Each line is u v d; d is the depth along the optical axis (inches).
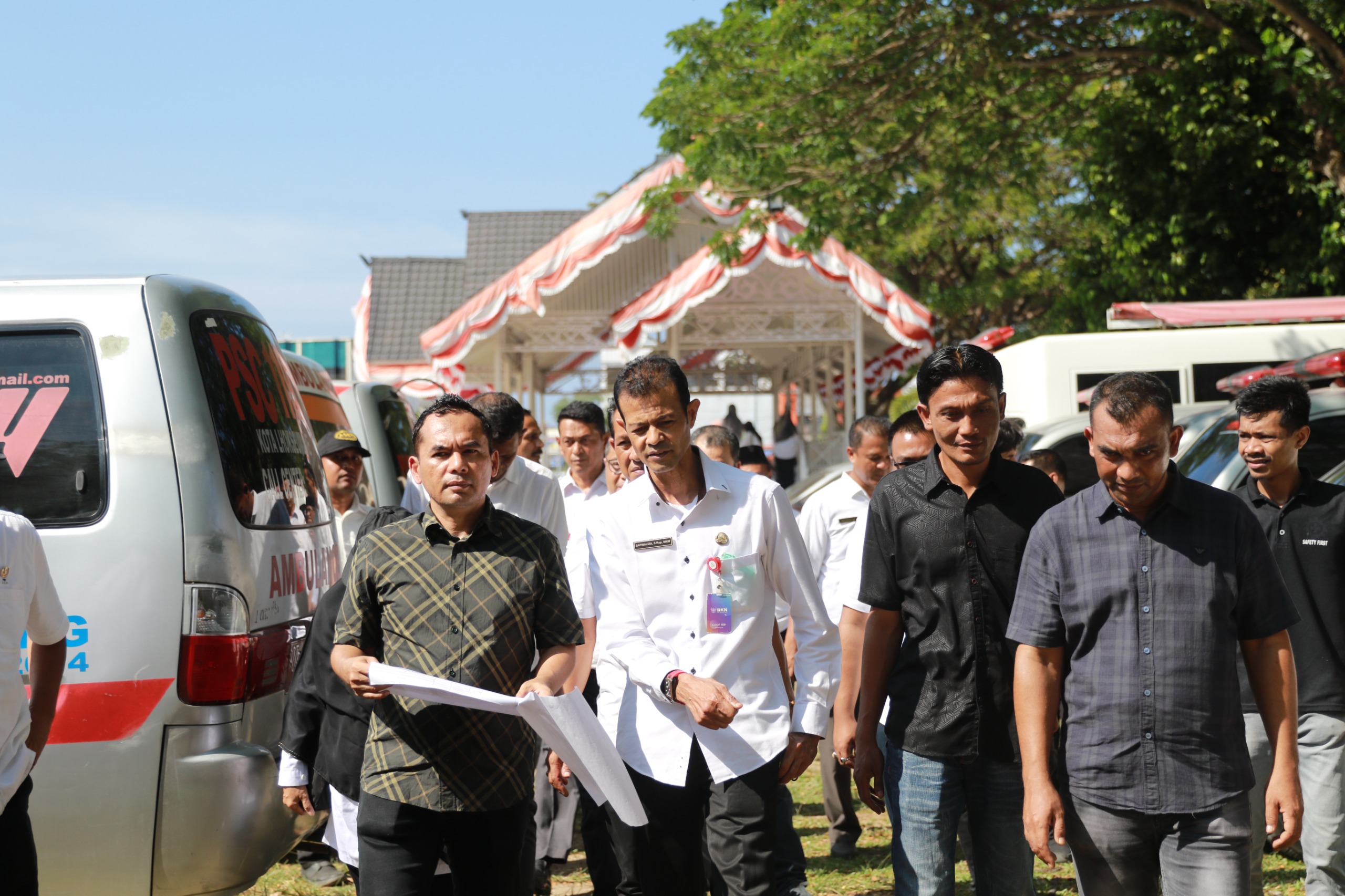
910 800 133.0
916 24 549.3
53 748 145.4
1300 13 477.7
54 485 150.3
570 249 689.6
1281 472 165.2
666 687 129.7
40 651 130.6
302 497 177.5
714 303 713.0
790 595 139.6
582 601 145.5
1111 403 115.2
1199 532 116.8
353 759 136.6
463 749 121.6
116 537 148.8
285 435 176.6
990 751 130.6
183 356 155.9
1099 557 118.8
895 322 658.8
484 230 1224.2
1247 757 117.2
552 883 212.7
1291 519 163.3
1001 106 601.9
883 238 644.1
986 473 133.7
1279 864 205.3
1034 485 133.4
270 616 158.6
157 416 152.5
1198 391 446.0
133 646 147.3
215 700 148.8
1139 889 119.8
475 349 783.7
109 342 154.2
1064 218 980.6
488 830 124.9
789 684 145.5
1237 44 535.2
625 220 685.9
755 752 132.2
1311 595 161.3
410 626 123.0
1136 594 117.3
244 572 153.6
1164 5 519.5
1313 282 561.0
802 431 931.3
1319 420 246.7
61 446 151.3
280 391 178.9
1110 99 618.5
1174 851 116.0
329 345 1222.9
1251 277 609.6
